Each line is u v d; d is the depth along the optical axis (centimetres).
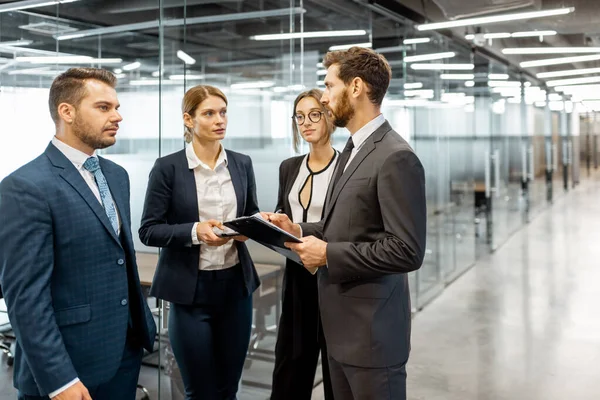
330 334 188
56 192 167
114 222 183
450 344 444
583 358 410
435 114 588
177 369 267
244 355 259
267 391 329
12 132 347
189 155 242
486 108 773
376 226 180
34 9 340
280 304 338
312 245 179
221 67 283
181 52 263
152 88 317
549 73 742
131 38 322
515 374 381
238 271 249
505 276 680
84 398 162
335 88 188
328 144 268
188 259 237
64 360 160
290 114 328
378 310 180
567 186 1342
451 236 657
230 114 290
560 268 717
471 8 478
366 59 185
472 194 741
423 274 559
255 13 299
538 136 1073
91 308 173
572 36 568
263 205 313
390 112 489
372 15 454
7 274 158
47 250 162
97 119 174
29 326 157
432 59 573
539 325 491
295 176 274
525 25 513
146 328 190
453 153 656
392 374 182
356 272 174
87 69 178
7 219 160
